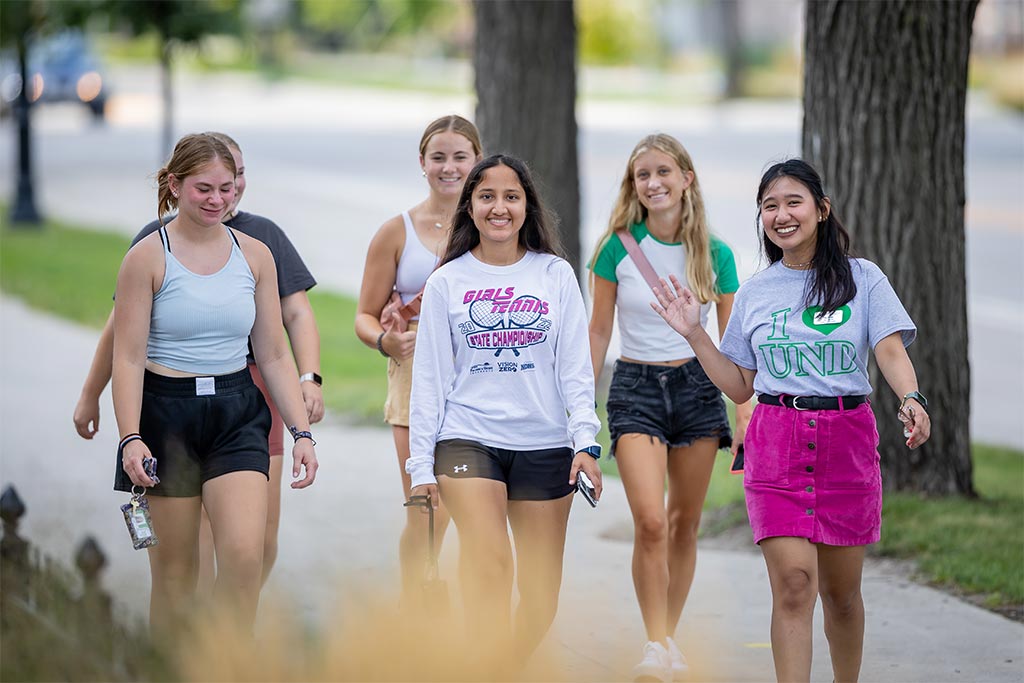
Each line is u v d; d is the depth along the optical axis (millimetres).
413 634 14695
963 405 25359
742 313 14859
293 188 84312
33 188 68312
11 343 42531
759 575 21969
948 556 21969
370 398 36156
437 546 18359
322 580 19672
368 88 171250
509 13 34656
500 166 15203
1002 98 143125
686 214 17797
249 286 15422
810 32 25047
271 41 191250
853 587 14898
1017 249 65812
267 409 15664
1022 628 19062
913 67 24250
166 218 16406
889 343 14320
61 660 13367
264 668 13984
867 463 14445
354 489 27234
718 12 191875
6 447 29578
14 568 15078
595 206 72750
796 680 14141
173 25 61469
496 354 15078
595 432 14922
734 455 17531
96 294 51000
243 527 14734
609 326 18234
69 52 122625
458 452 14977
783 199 14445
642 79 192000
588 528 24906
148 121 126375
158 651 13695
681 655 17250
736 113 146500
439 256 17844
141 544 14180
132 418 14594
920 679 17047
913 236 24625
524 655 15523
